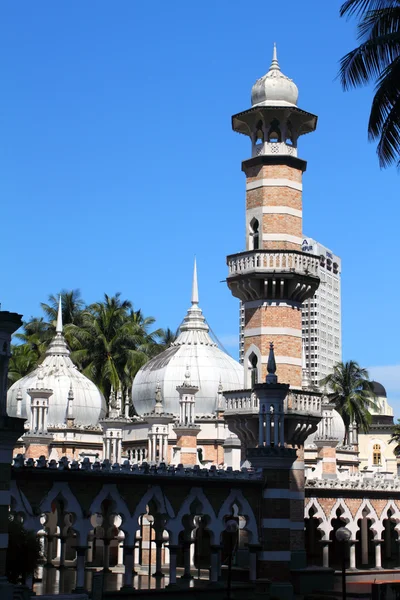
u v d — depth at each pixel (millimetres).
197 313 80750
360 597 46812
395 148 35281
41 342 102188
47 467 40875
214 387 75438
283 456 47500
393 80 34469
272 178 53312
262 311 52281
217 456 73312
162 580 49875
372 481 60438
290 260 52031
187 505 45375
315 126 55188
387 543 75125
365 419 107688
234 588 45781
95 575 41094
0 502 34094
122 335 98250
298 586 49156
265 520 47344
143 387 77375
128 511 43219
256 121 54562
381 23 35812
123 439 75500
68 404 76438
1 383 34281
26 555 37594
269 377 48344
